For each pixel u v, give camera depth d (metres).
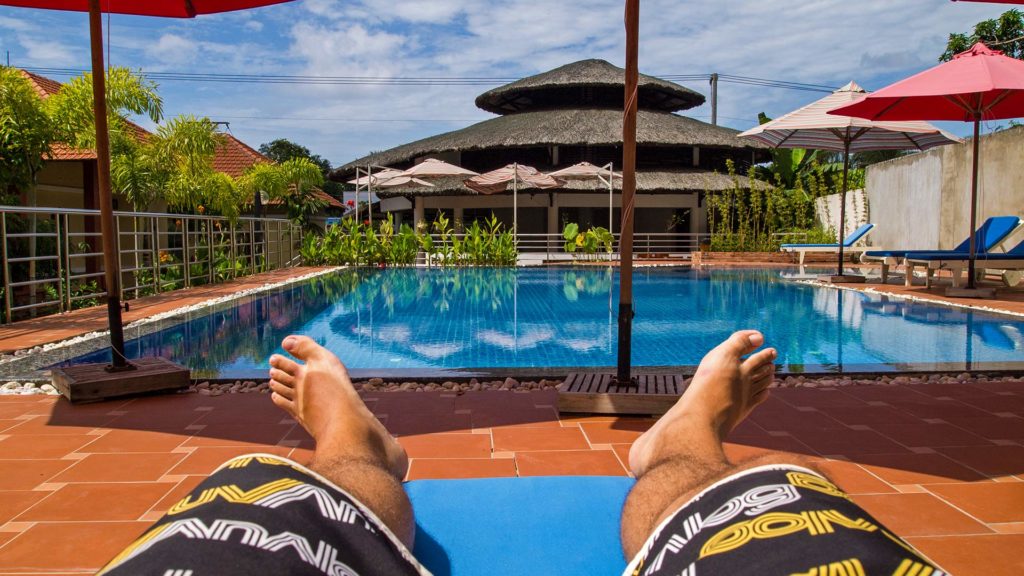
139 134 15.80
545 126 25.33
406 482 1.74
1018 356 5.31
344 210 33.44
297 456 2.71
